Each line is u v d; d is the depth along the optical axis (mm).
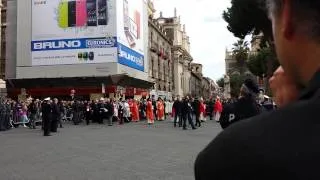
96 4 50219
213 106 45688
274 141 1062
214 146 1139
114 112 37750
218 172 1102
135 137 21891
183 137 21594
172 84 98500
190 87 126750
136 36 59062
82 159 13508
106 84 50312
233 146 1100
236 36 17328
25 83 52406
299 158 1020
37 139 21531
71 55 50844
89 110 37656
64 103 43062
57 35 51281
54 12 51438
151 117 37844
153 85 69250
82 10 50594
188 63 121938
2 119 29547
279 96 1458
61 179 10023
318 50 1133
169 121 42344
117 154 14688
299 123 1066
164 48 89375
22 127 33688
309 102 1096
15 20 53719
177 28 105438
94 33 50312
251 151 1070
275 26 1244
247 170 1062
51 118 25984
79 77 50594
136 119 42281
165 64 90000
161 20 106188
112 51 49969
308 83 1140
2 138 22516
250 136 1094
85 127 32625
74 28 50781
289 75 1213
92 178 10070
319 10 1122
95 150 16031
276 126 1085
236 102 7285
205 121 39781
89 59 50469
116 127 32156
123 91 50812
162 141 19453
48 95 52125
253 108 7211
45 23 51656
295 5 1155
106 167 11711
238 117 7164
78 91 51250
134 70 57719
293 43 1173
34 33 51969
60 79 51031
